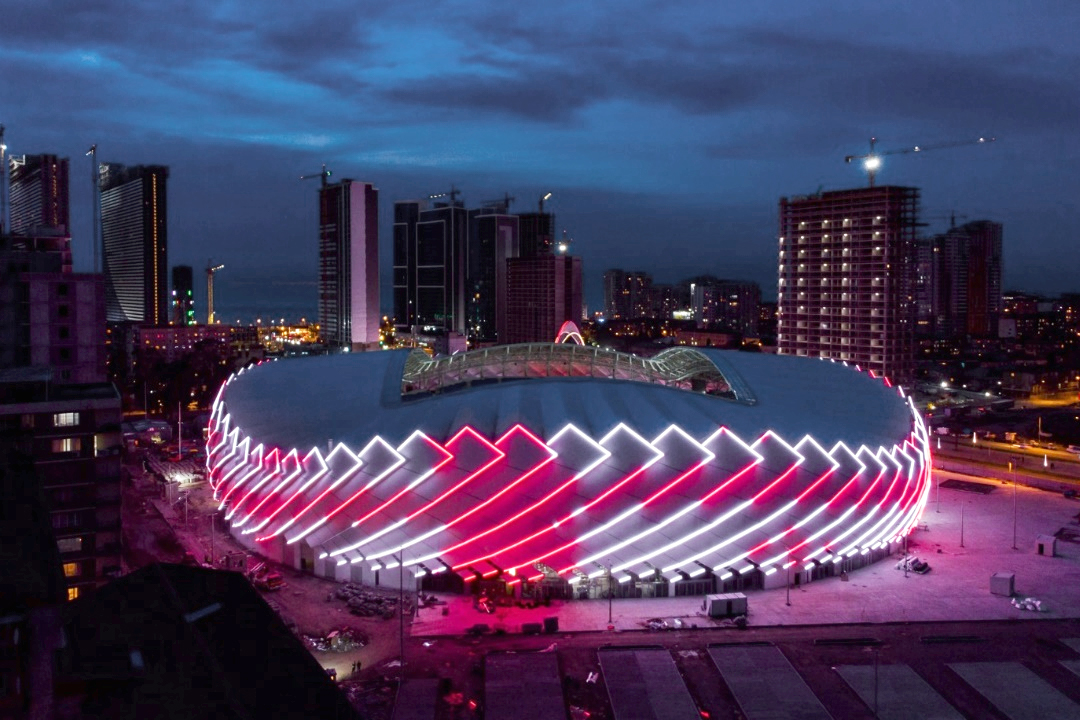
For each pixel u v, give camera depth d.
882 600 106.31
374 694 79.81
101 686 43.50
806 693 80.56
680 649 91.12
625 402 114.44
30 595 50.41
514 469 102.69
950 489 169.00
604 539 104.06
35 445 93.94
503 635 94.69
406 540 106.94
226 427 130.25
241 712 42.44
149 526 134.50
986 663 87.75
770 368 138.00
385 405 118.06
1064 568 119.25
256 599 57.53
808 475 109.19
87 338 135.38
